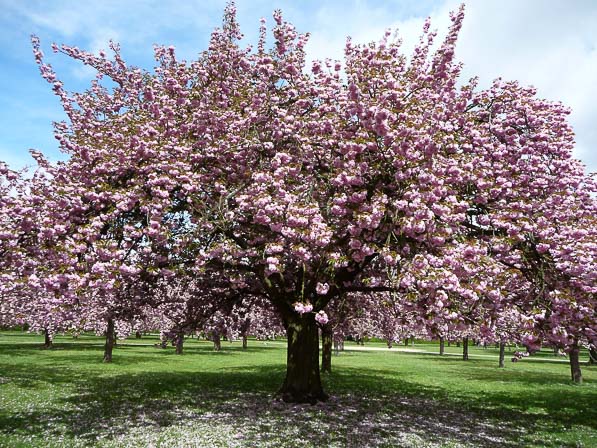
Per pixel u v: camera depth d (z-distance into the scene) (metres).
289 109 12.34
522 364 37.34
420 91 11.52
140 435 9.95
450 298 9.48
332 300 19.72
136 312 17.66
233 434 10.13
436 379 23.30
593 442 10.39
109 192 9.95
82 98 13.98
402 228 8.86
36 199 10.35
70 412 12.34
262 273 13.71
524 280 11.34
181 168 10.56
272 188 10.51
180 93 12.38
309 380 14.55
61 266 8.97
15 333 69.12
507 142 12.89
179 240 10.88
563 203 11.09
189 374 22.31
